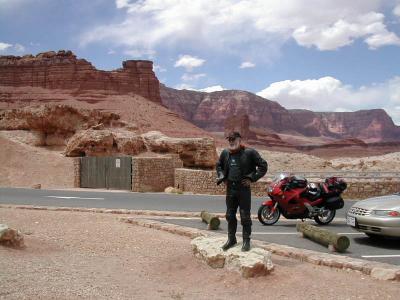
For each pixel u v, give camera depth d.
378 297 6.69
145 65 174.75
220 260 7.96
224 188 24.00
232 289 7.17
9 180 33.78
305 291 6.93
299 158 72.25
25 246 9.12
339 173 35.44
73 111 53.47
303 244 10.62
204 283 7.52
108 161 28.19
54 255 8.95
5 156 36.97
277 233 12.22
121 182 27.42
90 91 157.00
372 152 178.62
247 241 8.00
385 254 9.68
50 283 6.86
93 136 39.88
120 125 55.88
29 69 161.00
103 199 20.75
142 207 17.67
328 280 7.45
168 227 12.34
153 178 26.42
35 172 35.59
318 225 14.25
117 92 161.00
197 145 38.41
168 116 156.38
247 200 8.02
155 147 40.41
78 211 16.14
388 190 22.48
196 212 16.08
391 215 10.29
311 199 13.93
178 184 26.66
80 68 161.00
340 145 191.12
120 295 6.68
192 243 8.81
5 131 52.34
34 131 52.34
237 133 8.07
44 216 14.08
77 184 29.86
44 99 149.88
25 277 7.02
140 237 11.20
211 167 38.53
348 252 9.87
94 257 9.12
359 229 10.96
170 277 7.97
